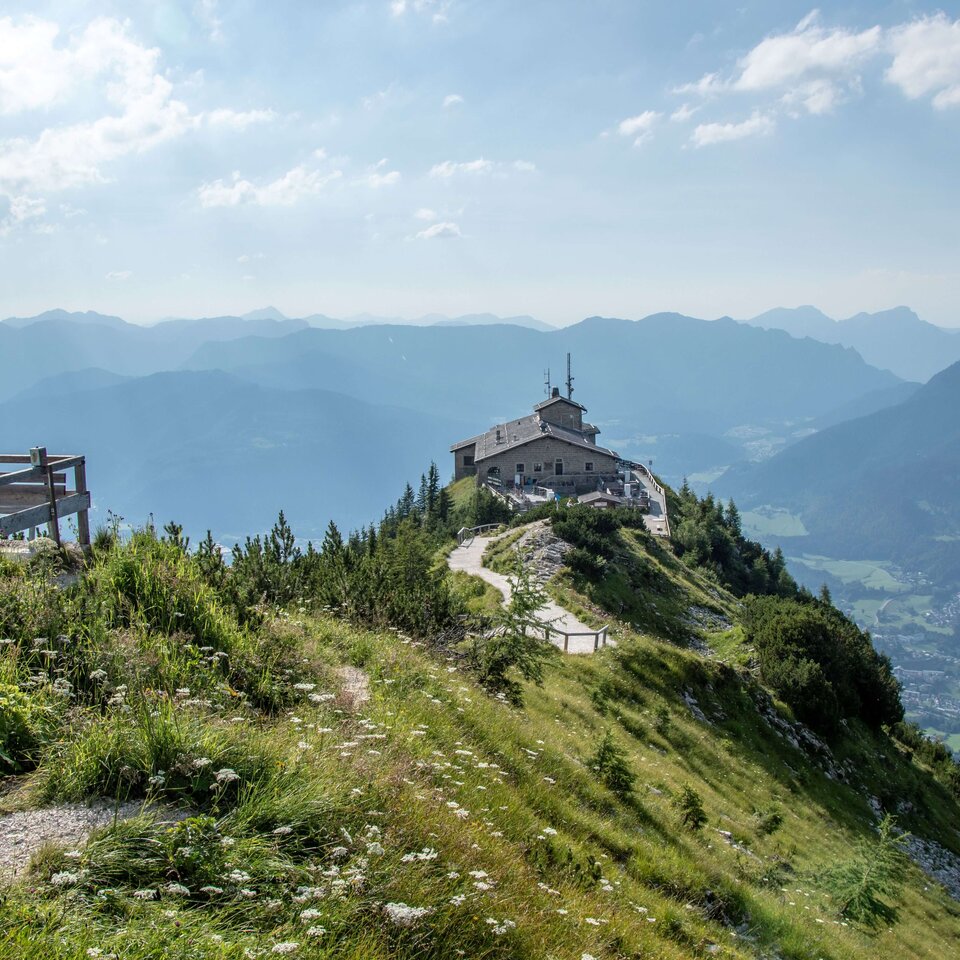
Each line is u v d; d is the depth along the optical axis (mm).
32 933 5094
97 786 7574
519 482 104625
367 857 7105
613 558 51812
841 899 20203
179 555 15078
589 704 25172
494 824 10055
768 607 46312
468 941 7008
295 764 8219
